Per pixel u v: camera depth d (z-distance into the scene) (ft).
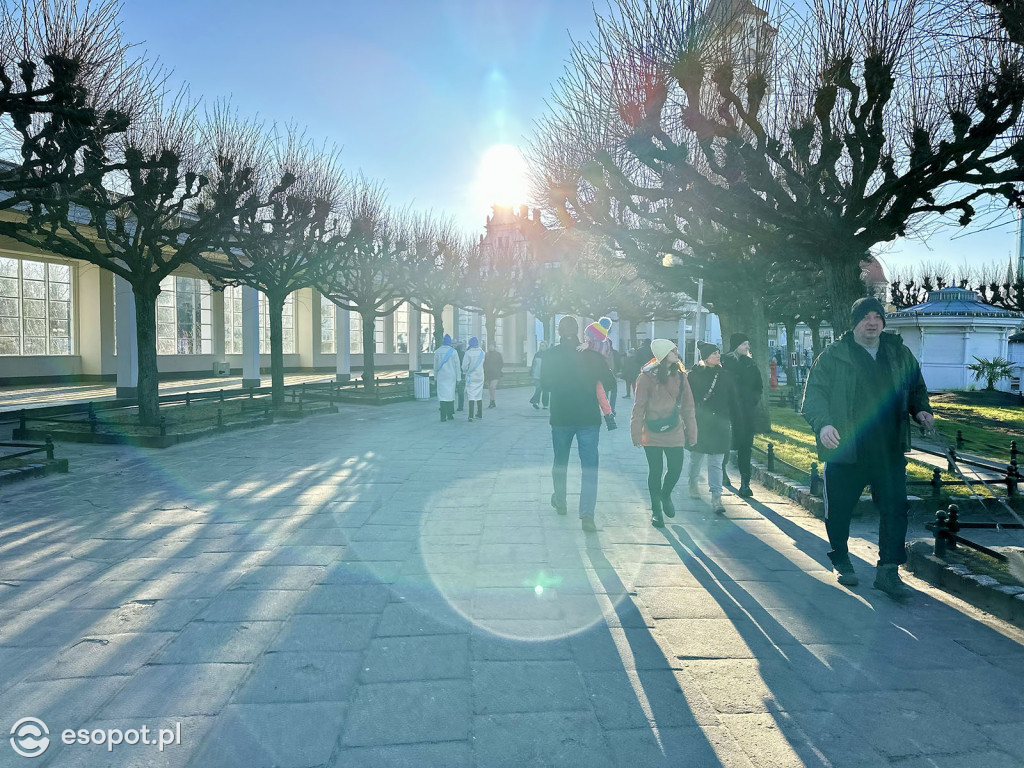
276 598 13.38
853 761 8.12
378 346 145.07
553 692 9.73
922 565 15.23
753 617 12.66
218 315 106.63
